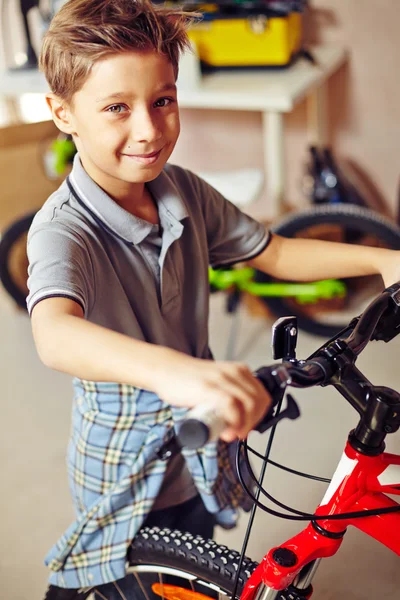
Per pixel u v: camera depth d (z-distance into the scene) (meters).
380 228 2.08
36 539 1.72
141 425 0.98
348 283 2.39
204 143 2.87
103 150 0.80
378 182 2.72
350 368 0.71
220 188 2.19
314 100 2.56
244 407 0.54
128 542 0.99
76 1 0.77
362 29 2.44
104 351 0.63
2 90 2.51
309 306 2.42
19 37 2.91
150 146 0.80
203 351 1.04
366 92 2.55
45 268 0.77
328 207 2.12
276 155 2.41
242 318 2.49
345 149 2.70
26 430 2.09
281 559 0.80
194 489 1.06
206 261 1.01
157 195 0.93
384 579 1.53
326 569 1.57
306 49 2.50
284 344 0.72
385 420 0.71
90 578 1.01
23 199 2.66
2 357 2.44
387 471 0.82
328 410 2.03
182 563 0.98
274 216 2.76
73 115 0.82
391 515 0.76
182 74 2.22
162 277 0.93
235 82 2.27
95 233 0.87
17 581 1.61
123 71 0.75
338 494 0.78
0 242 2.47
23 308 2.63
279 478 1.79
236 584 0.89
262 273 2.23
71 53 0.76
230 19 2.25
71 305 0.73
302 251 1.05
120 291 0.90
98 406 0.99
